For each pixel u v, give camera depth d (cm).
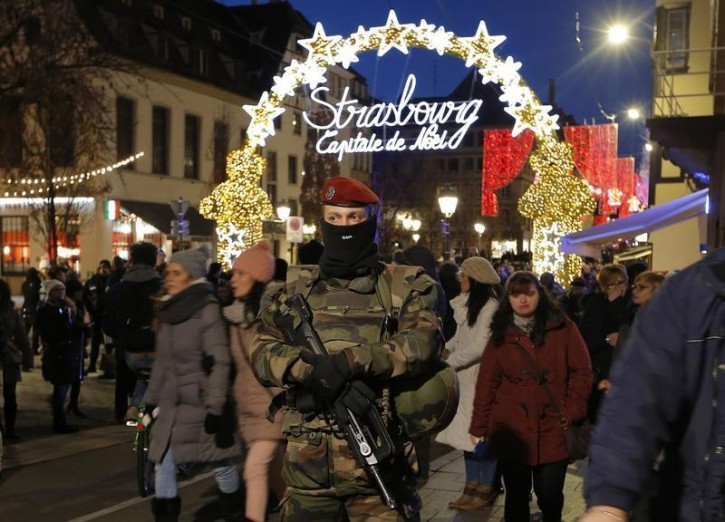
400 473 323
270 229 4019
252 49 4975
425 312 322
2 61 1122
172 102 3847
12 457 805
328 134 1845
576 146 2630
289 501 330
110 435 916
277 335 336
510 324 498
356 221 332
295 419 324
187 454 495
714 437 199
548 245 1691
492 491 627
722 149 1091
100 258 3356
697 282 204
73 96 1217
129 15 1286
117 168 3145
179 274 506
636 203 3341
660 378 203
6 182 1641
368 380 311
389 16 1633
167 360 505
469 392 620
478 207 7825
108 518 621
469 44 1616
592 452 204
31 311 1633
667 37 1758
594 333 719
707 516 198
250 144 1788
